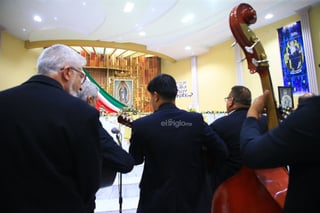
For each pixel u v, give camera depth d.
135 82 9.22
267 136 0.59
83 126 0.65
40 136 0.60
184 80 8.59
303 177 0.56
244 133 0.68
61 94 0.68
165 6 5.24
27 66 6.75
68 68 0.77
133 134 1.04
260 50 0.79
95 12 5.37
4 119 0.60
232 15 0.78
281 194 0.76
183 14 5.60
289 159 0.55
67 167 0.63
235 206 0.86
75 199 0.62
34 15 5.30
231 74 6.99
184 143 0.97
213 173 1.12
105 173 0.92
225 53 7.22
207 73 7.86
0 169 0.58
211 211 0.98
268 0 4.92
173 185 0.93
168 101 1.08
